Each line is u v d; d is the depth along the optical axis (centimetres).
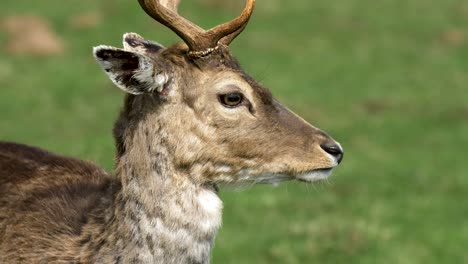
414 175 1947
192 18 3244
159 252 783
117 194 799
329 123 2352
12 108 2317
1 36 2930
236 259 1406
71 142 1936
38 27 2977
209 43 799
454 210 1748
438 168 2023
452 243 1557
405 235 1588
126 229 788
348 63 2970
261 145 806
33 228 841
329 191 1784
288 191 1748
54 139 2012
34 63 2744
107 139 1898
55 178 901
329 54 3052
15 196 881
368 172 1952
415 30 3372
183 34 796
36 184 891
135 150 790
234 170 809
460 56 3128
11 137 2056
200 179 798
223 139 798
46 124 2181
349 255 1466
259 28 3253
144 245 783
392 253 1486
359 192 1809
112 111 2322
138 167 788
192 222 788
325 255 1458
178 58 795
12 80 2570
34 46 2841
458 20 3500
